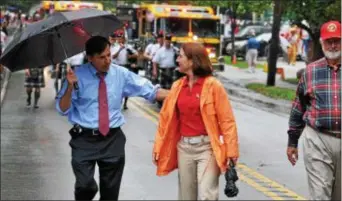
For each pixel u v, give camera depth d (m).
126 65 17.83
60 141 12.91
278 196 8.73
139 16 28.22
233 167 6.45
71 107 6.45
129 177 9.71
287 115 17.55
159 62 18.27
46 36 6.38
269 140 13.41
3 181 9.45
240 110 18.45
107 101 6.43
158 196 8.64
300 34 37.28
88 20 6.49
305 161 6.55
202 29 25.28
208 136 6.50
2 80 25.27
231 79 27.66
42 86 18.17
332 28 6.29
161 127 6.66
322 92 6.36
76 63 15.50
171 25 24.94
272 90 22.61
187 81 6.57
